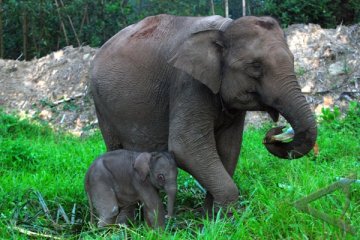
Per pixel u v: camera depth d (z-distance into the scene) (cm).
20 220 600
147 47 654
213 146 600
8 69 1759
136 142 674
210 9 2325
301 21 1734
